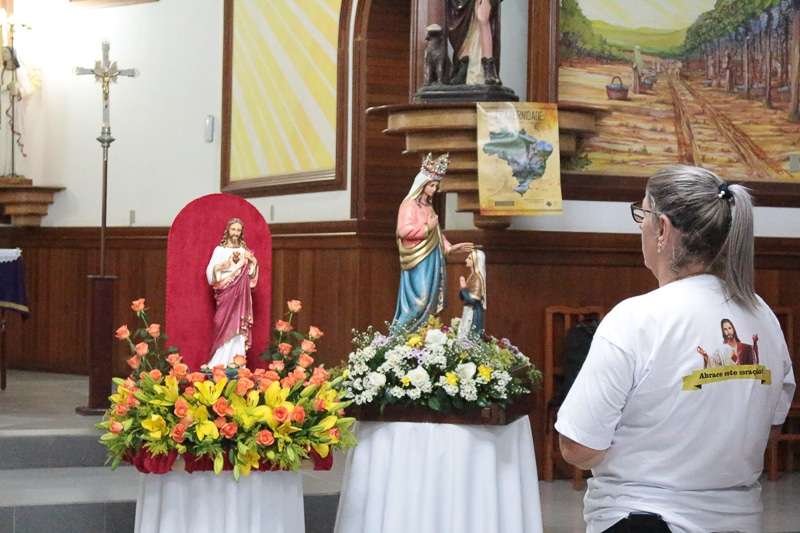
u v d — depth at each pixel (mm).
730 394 2799
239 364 4961
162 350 5660
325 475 7168
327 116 9805
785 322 8555
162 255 11625
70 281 12273
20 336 12602
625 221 8336
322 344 9648
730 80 8539
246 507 4664
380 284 9328
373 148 9312
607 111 7930
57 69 12477
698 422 2785
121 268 11938
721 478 2816
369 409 5203
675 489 2805
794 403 8578
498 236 8094
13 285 10086
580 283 8281
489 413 5145
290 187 10211
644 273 8391
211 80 11477
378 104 9375
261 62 10734
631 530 2801
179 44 11742
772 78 8609
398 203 9383
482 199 7559
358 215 9336
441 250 6297
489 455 5184
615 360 2779
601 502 2873
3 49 12211
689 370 2775
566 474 8172
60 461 7434
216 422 4559
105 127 8945
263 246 6008
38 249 12492
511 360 5473
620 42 8320
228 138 11250
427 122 7605
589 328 7809
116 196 12203
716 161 8531
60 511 6301
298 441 4680
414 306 6223
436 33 7707
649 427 2805
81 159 12336
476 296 6184
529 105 7609
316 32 9953
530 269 8188
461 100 7660
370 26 9344
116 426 4633
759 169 8602
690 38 8445
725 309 2834
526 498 5418
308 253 9812
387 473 5211
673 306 2807
